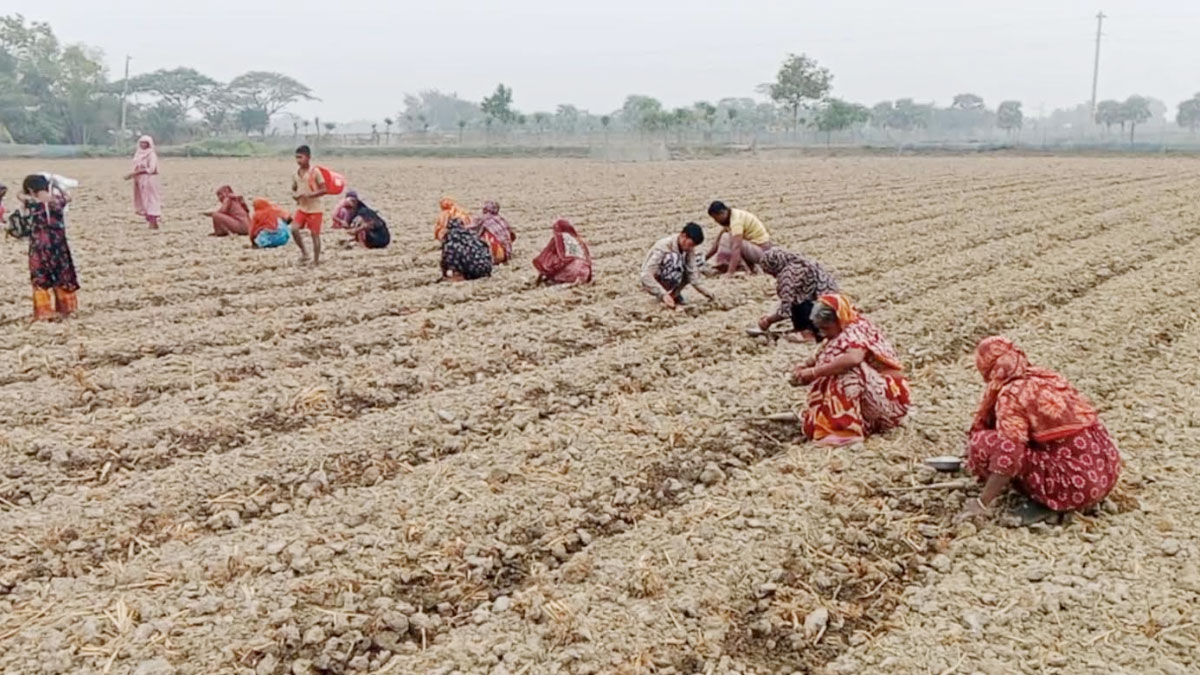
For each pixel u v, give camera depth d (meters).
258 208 15.83
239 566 5.46
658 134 74.06
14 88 79.31
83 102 83.69
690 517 6.09
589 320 10.90
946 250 16.02
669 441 7.30
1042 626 5.01
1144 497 6.38
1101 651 4.78
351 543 5.75
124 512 6.11
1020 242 16.70
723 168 40.78
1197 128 107.44
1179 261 14.99
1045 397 5.98
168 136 87.75
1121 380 8.99
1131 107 106.25
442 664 4.70
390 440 7.30
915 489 6.49
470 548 5.75
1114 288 12.87
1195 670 4.61
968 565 5.62
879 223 19.61
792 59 78.56
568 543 5.90
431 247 16.02
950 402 8.16
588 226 19.11
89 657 4.69
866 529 6.04
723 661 4.77
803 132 81.69
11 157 55.53
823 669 4.76
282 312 11.13
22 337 9.90
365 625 5.01
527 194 26.30
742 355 9.77
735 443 7.32
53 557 5.61
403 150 61.72
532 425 7.65
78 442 7.13
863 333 7.14
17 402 7.92
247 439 7.45
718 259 13.62
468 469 6.77
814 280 9.88
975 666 4.70
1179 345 10.20
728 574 5.46
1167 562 5.57
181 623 4.96
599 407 8.10
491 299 12.05
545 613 5.09
